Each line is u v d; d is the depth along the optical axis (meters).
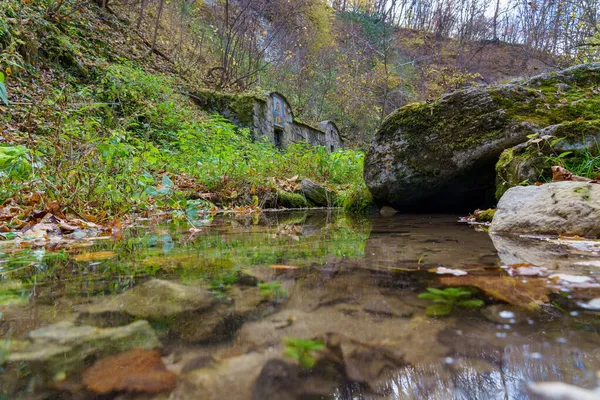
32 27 5.50
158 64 9.00
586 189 1.60
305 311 0.56
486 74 20.06
